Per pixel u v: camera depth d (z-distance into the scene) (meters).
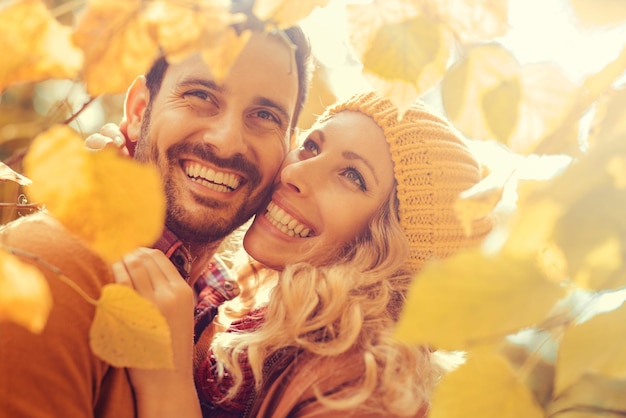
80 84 0.57
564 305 0.46
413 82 0.61
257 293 1.64
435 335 0.39
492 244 0.40
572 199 0.40
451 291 0.39
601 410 0.53
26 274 0.50
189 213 1.25
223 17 0.54
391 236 1.32
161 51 1.05
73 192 0.46
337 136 1.36
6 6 0.49
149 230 0.46
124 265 1.12
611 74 0.55
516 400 0.51
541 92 0.59
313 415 1.14
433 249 1.32
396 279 1.31
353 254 1.35
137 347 0.53
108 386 1.03
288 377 1.20
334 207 1.33
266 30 0.61
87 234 0.46
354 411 1.13
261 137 1.29
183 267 1.25
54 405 0.86
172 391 1.07
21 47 0.50
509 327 0.39
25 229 0.98
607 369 0.44
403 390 1.15
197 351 1.34
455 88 0.60
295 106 1.40
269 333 1.24
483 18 0.59
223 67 0.55
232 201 1.29
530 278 0.39
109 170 0.46
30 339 0.85
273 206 1.37
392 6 0.60
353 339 1.19
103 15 0.51
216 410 1.27
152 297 1.09
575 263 0.40
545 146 0.58
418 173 1.32
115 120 1.85
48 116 0.59
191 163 1.25
